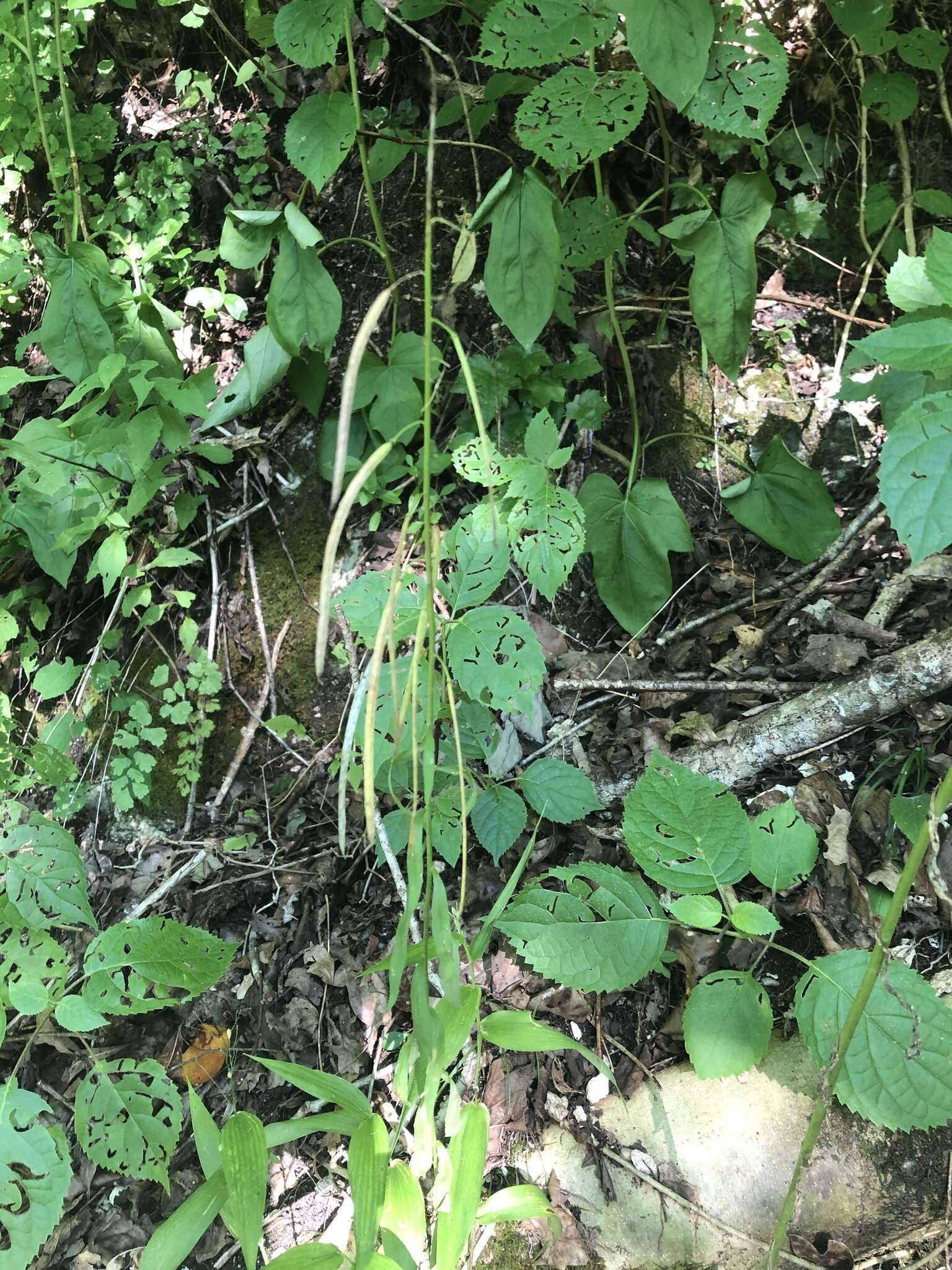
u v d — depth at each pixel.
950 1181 0.42
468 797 0.51
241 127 0.70
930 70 0.67
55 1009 0.44
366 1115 0.38
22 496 0.63
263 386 0.63
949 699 0.54
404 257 0.70
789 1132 0.45
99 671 0.65
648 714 0.59
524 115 0.46
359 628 0.47
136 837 0.63
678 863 0.43
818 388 0.68
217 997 0.54
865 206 0.67
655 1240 0.43
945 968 0.46
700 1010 0.42
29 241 0.75
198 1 0.71
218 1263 0.46
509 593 0.63
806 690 0.56
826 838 0.50
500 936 0.52
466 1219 0.35
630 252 0.70
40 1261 0.47
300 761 0.63
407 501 0.65
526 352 0.54
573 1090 0.48
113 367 0.53
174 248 0.71
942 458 0.30
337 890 0.56
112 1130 0.42
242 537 0.68
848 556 0.62
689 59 0.44
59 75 0.64
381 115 0.69
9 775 0.58
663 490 0.61
